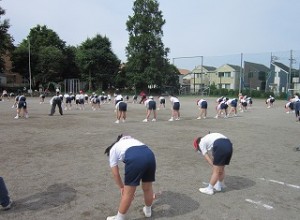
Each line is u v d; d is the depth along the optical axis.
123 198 4.14
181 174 6.57
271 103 29.31
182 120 16.88
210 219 4.41
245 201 5.12
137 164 4.05
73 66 64.06
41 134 11.39
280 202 5.10
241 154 8.62
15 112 19.67
